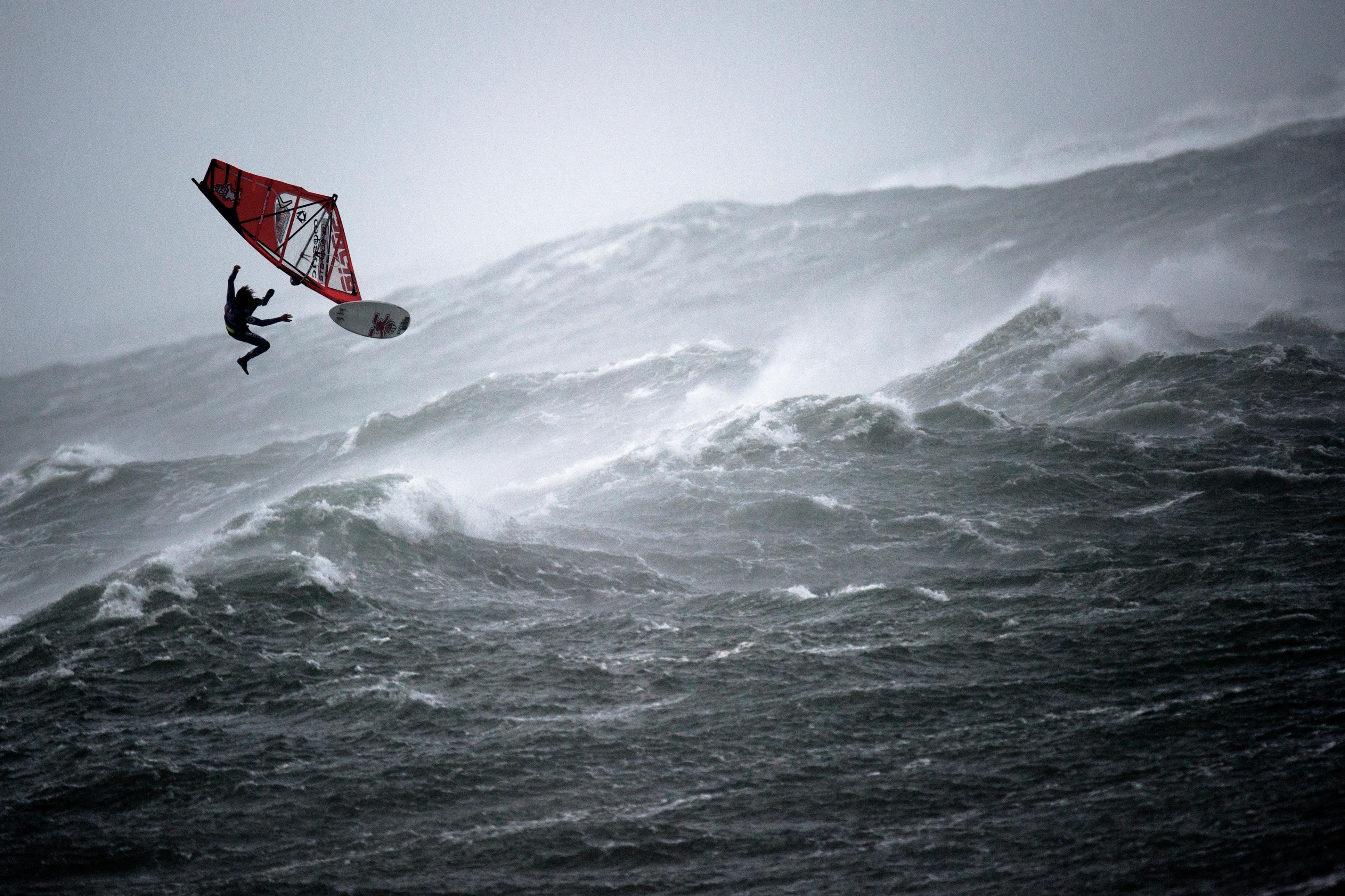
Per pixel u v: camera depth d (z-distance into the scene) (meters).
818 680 60.38
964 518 87.19
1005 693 56.78
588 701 60.44
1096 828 44.38
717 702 58.94
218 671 67.19
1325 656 56.41
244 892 45.38
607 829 47.91
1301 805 43.94
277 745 57.59
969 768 50.09
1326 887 38.88
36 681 67.62
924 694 57.59
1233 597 64.94
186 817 51.34
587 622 72.94
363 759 55.56
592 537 93.31
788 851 45.34
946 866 43.22
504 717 59.09
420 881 45.31
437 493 95.56
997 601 69.56
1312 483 85.06
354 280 42.88
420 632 72.12
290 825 50.06
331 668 66.75
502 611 76.12
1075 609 66.88
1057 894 40.69
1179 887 40.19
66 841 49.97
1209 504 84.06
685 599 76.56
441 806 50.88
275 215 41.22
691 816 48.41
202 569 83.44
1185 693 54.50
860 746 53.09
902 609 69.88
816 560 83.19
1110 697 55.12
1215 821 43.75
